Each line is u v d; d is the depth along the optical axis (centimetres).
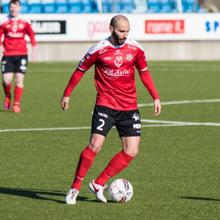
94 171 2964
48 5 9706
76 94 5947
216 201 2434
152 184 2702
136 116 2375
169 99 5550
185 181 2759
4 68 4788
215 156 3288
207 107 5091
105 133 2358
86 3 9812
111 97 2358
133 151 2370
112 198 2395
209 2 11938
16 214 2248
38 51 8931
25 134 3888
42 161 3153
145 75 2423
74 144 3597
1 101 5519
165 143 3631
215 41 9362
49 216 2222
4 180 2762
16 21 4762
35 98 5584
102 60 2353
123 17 2330
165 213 2264
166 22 9194
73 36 8950
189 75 7544
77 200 2431
